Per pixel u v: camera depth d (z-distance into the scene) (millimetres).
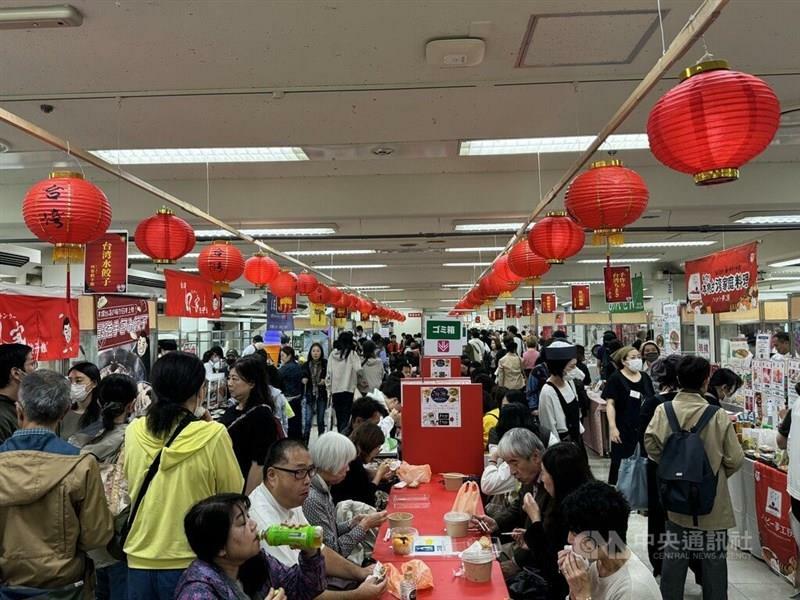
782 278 16266
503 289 7652
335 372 8273
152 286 12758
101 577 3127
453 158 6844
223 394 7930
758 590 3723
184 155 5805
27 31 3422
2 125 4883
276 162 6762
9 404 2895
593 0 3264
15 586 2088
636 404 4793
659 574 3785
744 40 3742
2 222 7457
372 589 2105
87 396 3734
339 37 3615
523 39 3682
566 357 4980
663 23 3492
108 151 5602
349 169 7234
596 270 16094
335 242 10914
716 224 9477
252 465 2977
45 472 2137
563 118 5008
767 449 4293
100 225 3389
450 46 3648
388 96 4492
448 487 3506
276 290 7840
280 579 1955
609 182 3277
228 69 4004
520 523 3049
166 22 3385
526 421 3510
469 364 8086
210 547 1618
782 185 7289
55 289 4984
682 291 15508
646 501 3809
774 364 4887
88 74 4027
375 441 3525
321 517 2570
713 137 2027
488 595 2123
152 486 2219
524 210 7430
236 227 8219
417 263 14641
